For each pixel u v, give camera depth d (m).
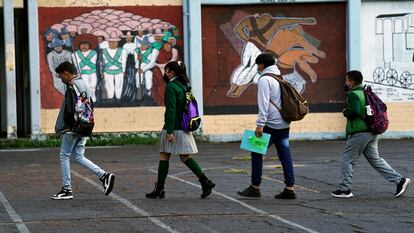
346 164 13.96
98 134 27.86
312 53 28.77
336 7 28.81
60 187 15.58
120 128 28.08
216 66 28.38
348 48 28.67
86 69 27.86
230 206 12.82
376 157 14.14
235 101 28.45
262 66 13.70
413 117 28.94
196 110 13.52
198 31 28.00
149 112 28.19
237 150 24.89
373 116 13.73
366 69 28.83
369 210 12.55
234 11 28.42
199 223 11.22
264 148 13.37
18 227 10.92
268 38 28.58
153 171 18.69
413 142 27.41
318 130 28.83
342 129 28.86
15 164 21.08
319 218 11.73
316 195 14.29
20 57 29.45
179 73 13.48
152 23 28.11
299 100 13.48
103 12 27.92
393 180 14.05
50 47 27.67
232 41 28.44
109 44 27.97
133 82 28.11
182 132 13.41
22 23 29.34
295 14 28.69
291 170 13.68
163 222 11.27
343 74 28.86
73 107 13.44
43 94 27.67
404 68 28.91
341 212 12.32
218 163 20.62
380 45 28.86
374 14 28.83
